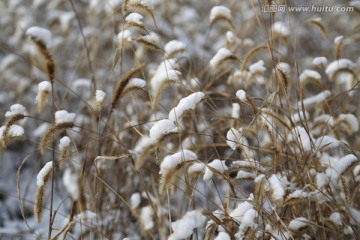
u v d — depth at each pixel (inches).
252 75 116.8
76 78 181.2
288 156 106.0
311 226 88.9
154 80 94.7
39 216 86.3
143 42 99.0
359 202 105.0
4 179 163.5
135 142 132.0
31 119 177.6
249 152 110.9
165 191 95.3
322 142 100.2
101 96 97.1
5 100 183.3
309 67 182.9
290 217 101.1
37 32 74.9
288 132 107.7
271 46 109.4
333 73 120.3
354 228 93.1
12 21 215.6
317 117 124.3
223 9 120.3
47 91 93.1
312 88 173.2
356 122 112.5
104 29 184.4
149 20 192.4
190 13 201.8
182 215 118.1
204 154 127.1
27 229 137.2
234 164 92.8
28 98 185.5
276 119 95.1
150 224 98.0
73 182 69.6
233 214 90.6
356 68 127.9
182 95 116.2
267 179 90.1
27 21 204.1
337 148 125.9
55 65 78.6
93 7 188.2
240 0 179.5
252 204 88.0
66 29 188.5
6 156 168.7
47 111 175.3
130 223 125.6
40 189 85.4
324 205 98.4
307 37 199.5
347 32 207.6
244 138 101.1
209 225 88.4
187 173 96.3
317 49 199.5
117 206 123.3
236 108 110.9
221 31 204.5
